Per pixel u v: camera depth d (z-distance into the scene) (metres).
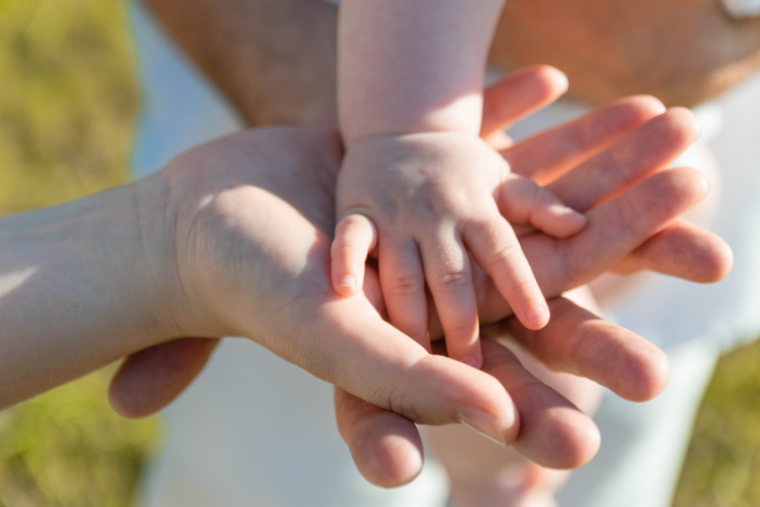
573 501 0.65
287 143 0.51
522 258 0.46
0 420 0.80
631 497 0.65
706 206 0.57
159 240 0.48
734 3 0.54
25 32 1.17
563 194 0.49
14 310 0.47
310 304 0.45
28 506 0.76
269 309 0.45
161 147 0.62
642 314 0.60
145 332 0.48
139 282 0.48
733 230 0.59
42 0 1.20
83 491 0.78
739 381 0.92
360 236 0.46
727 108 0.59
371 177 0.48
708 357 0.62
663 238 0.47
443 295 0.46
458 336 0.46
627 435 0.62
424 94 0.49
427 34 0.49
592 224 0.47
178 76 0.61
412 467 0.42
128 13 0.63
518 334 0.48
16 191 0.99
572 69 0.55
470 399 0.42
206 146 0.50
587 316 0.46
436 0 0.49
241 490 0.62
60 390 0.83
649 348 0.44
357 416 0.44
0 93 1.10
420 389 0.43
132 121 1.11
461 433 0.58
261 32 0.57
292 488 0.62
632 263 0.48
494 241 0.46
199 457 0.63
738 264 0.60
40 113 1.09
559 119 0.56
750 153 0.59
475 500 0.61
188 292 0.48
